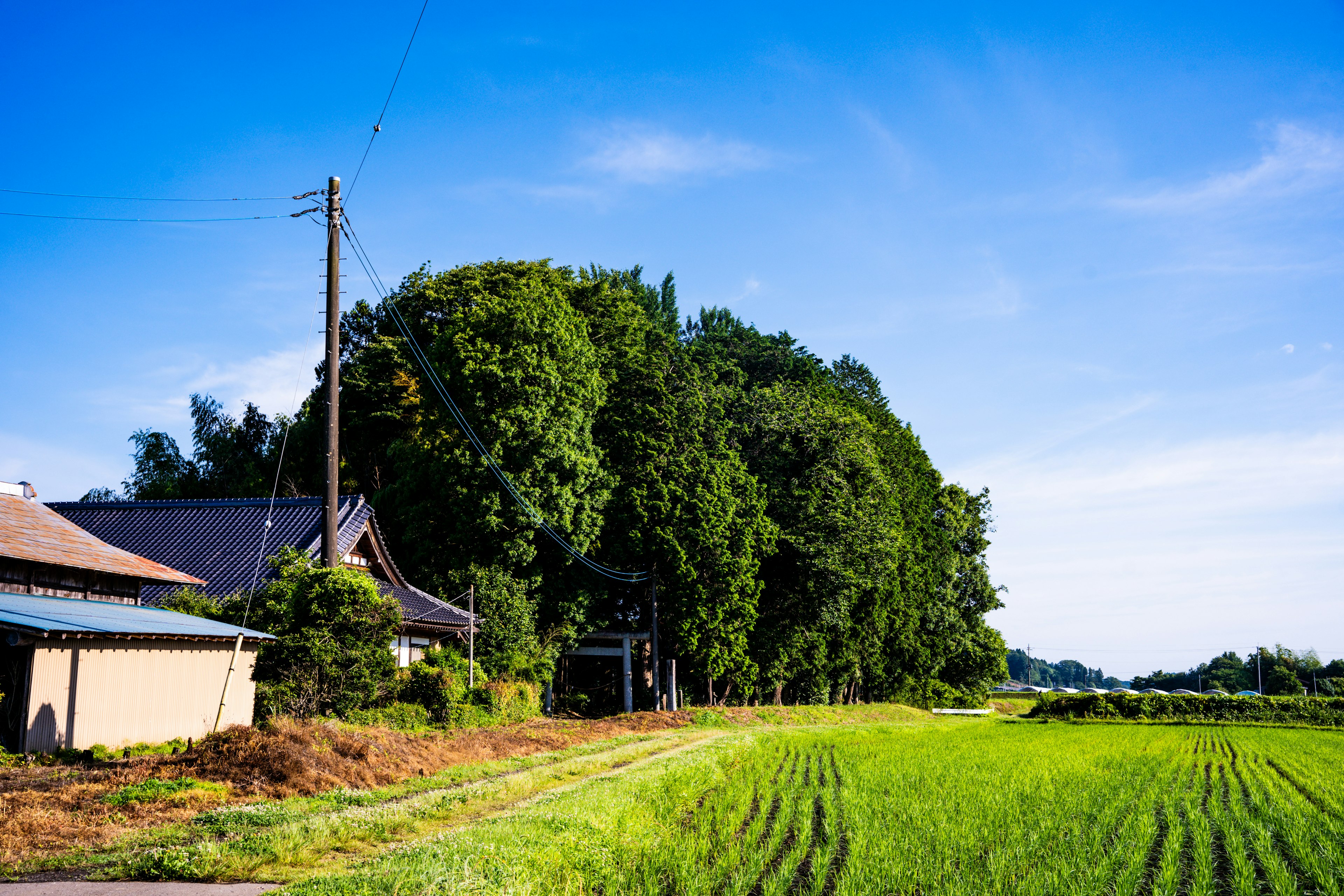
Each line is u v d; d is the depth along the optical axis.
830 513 48.53
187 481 47.09
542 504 36.50
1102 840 14.40
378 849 11.36
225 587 27.25
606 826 12.89
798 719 46.06
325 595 20.98
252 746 15.91
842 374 76.62
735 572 42.06
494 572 34.78
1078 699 61.16
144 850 10.49
